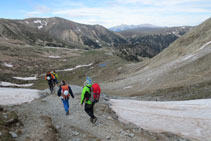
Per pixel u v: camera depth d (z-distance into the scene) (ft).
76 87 73.15
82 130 25.23
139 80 198.80
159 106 53.98
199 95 88.38
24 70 347.36
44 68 388.37
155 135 27.35
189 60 183.93
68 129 24.98
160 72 192.85
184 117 39.86
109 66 410.11
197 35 244.63
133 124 33.14
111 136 23.79
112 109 47.50
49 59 481.87
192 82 125.59
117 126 28.02
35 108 37.58
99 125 27.94
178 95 99.96
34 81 290.15
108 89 197.36
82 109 38.37
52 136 20.59
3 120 21.65
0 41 599.16
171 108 50.42
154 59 287.89
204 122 35.40
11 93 60.23
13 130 20.36
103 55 561.43
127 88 182.70
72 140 21.39
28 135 19.98
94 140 21.97
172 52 256.52
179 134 29.76
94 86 27.53
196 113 42.80
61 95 33.88
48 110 36.65
